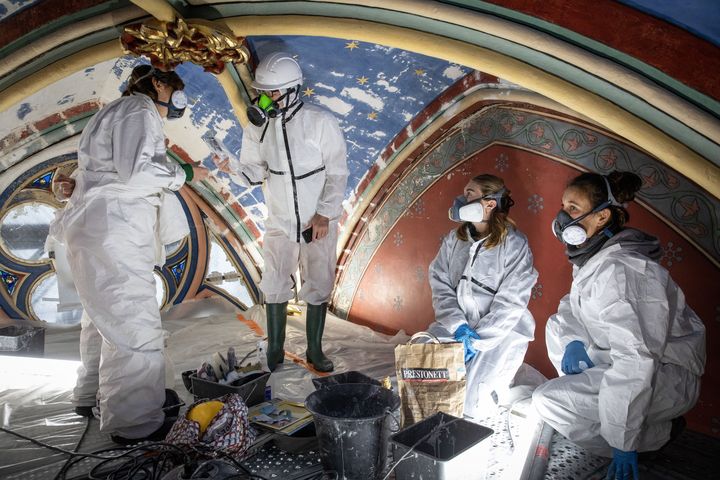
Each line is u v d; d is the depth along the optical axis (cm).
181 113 283
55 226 280
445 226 425
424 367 256
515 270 303
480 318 309
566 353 264
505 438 266
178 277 539
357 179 498
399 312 469
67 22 292
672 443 265
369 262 500
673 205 285
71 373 362
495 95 362
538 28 232
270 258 373
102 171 260
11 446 261
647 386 209
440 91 395
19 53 293
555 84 243
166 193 288
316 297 373
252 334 461
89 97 438
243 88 401
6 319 464
